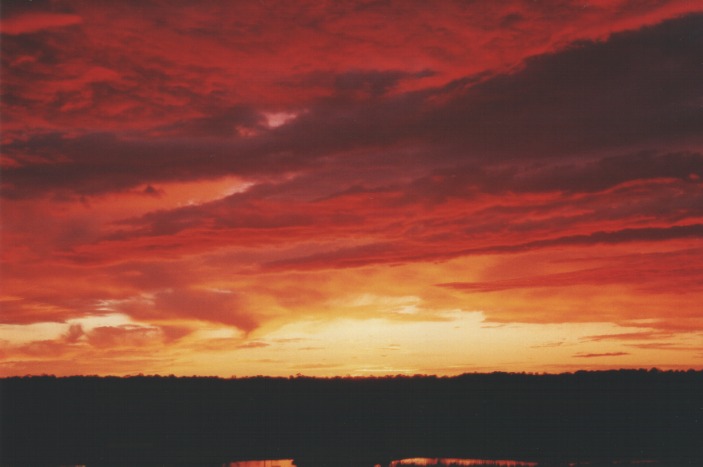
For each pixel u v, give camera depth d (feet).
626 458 110.32
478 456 114.11
